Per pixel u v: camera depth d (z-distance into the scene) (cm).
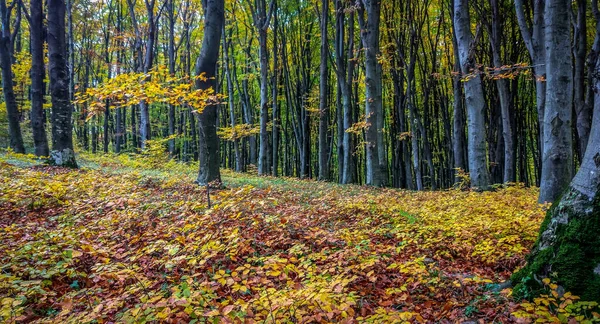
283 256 531
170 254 472
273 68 3005
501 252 539
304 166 2783
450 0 2044
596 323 305
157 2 3005
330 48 3094
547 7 875
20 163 1323
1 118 2272
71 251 458
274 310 335
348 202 975
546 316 315
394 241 661
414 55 2420
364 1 1727
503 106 1764
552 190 878
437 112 3050
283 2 2894
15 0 1656
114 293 423
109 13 3447
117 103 707
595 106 378
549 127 884
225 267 491
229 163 4441
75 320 332
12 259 465
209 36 1041
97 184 988
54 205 801
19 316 337
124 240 589
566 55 858
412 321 365
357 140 3164
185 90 782
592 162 361
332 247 588
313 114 3006
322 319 343
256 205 802
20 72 2358
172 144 2892
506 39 2311
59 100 1268
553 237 377
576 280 342
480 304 391
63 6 1258
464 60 1235
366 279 473
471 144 1275
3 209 743
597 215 346
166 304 328
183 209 742
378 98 1809
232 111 2683
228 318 324
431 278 466
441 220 766
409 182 2961
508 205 901
